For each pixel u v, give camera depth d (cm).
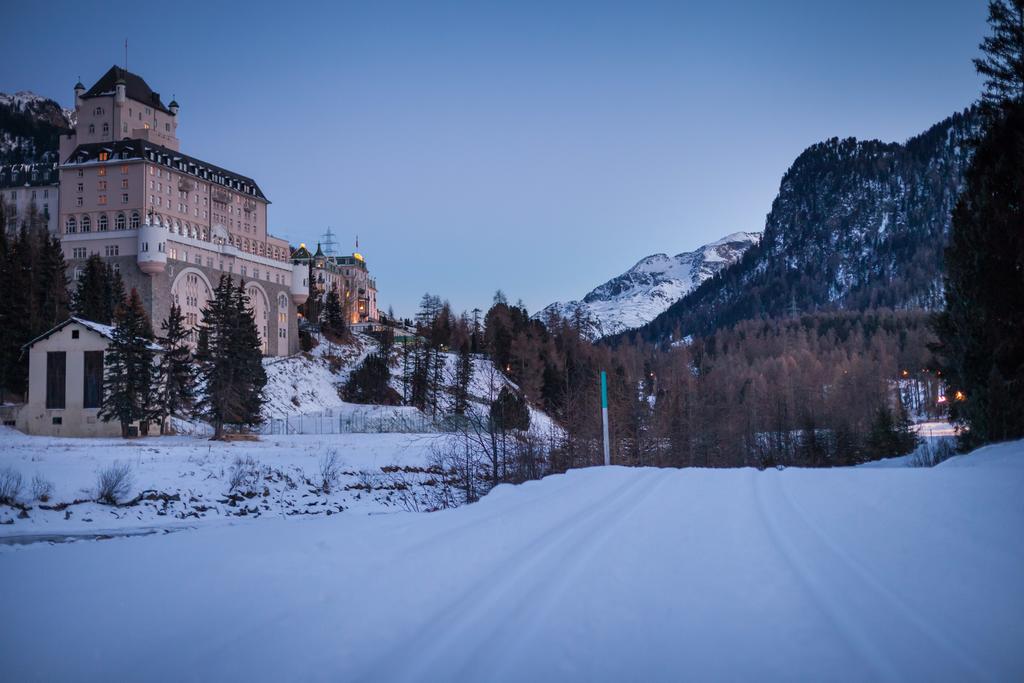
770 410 9900
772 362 18950
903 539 814
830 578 655
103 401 6116
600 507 1136
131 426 6059
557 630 524
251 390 6756
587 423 3186
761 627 524
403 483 3928
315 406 10719
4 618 587
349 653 481
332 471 3959
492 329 13362
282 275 13075
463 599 612
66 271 10906
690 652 475
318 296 17175
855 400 12094
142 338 6147
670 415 5541
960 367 2728
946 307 2997
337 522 1115
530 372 8581
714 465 5538
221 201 13388
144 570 775
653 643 495
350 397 11862
